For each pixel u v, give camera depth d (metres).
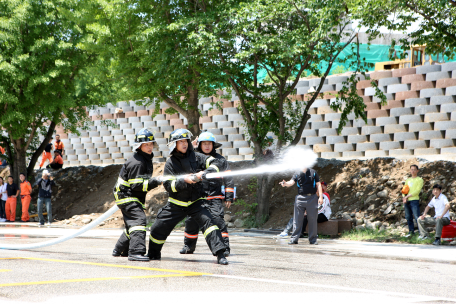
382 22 11.59
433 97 14.62
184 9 13.84
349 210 13.10
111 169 20.38
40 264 5.23
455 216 11.37
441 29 11.32
